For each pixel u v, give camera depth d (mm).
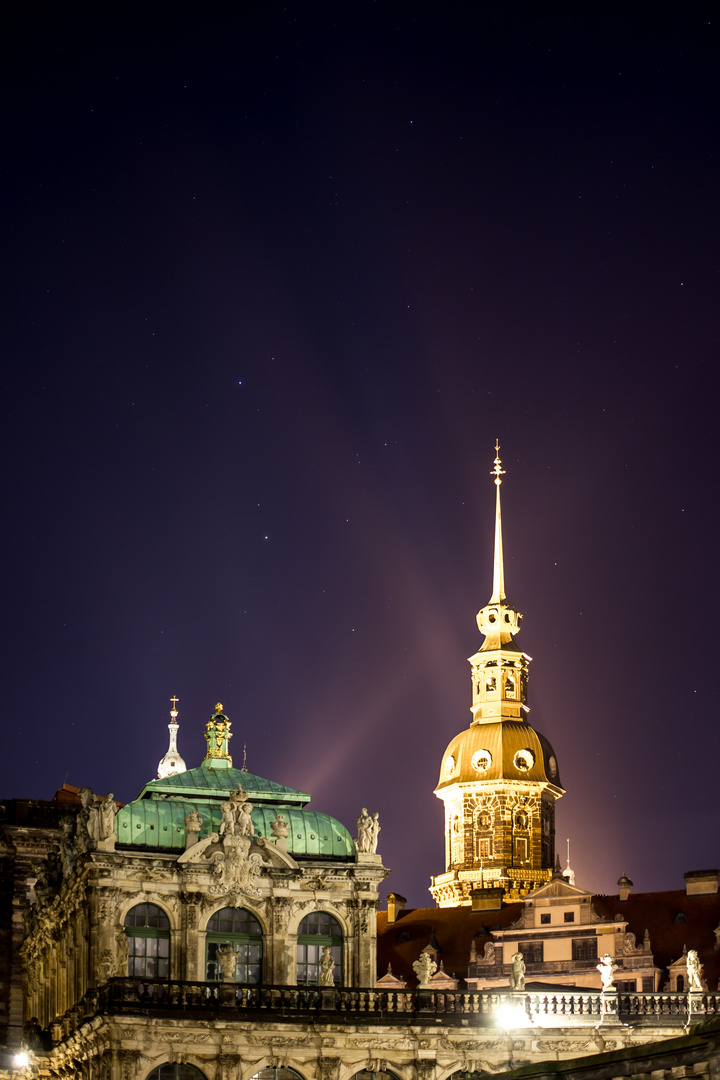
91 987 86625
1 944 116312
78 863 90375
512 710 150750
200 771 97312
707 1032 52812
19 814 119562
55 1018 93438
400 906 134125
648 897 121438
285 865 91250
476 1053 86438
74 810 120750
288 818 94375
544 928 120938
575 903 120688
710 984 114125
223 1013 83375
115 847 89812
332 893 91750
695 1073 53094
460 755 148375
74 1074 88188
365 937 91688
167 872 89250
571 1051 87375
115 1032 81500
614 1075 56000
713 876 120062
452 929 127625
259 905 90500
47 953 101750
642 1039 88000
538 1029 87250
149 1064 81875
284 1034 84125
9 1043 114125
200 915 89250
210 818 93375
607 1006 88875
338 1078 84500
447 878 146750
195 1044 82750
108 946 87500
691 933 117750
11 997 115438
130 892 88562
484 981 120875
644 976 116188
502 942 121812
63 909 95938
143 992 82938
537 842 145750
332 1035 84750
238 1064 83125
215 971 89250
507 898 141875
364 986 90125
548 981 119000
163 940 88875
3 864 118125
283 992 85188
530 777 146250
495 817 145375
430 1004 87188
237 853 90250
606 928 118938
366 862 93000
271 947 90000
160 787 94438
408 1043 85750
